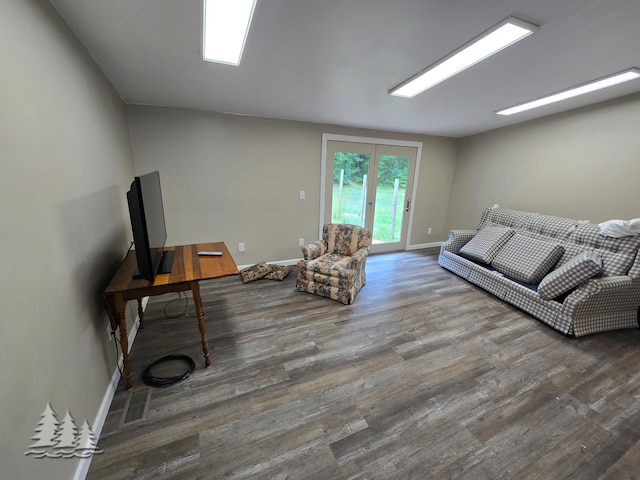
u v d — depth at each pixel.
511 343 2.19
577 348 2.13
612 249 2.41
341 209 4.19
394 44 1.56
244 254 3.70
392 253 4.75
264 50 1.63
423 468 1.24
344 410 1.54
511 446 1.35
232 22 1.34
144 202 1.49
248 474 1.19
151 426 1.41
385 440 1.37
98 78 1.81
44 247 1.02
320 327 2.38
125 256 2.10
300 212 3.90
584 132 2.96
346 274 2.76
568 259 2.65
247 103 2.76
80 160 1.42
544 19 1.31
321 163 3.86
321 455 1.28
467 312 2.69
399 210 4.70
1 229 0.80
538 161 3.47
